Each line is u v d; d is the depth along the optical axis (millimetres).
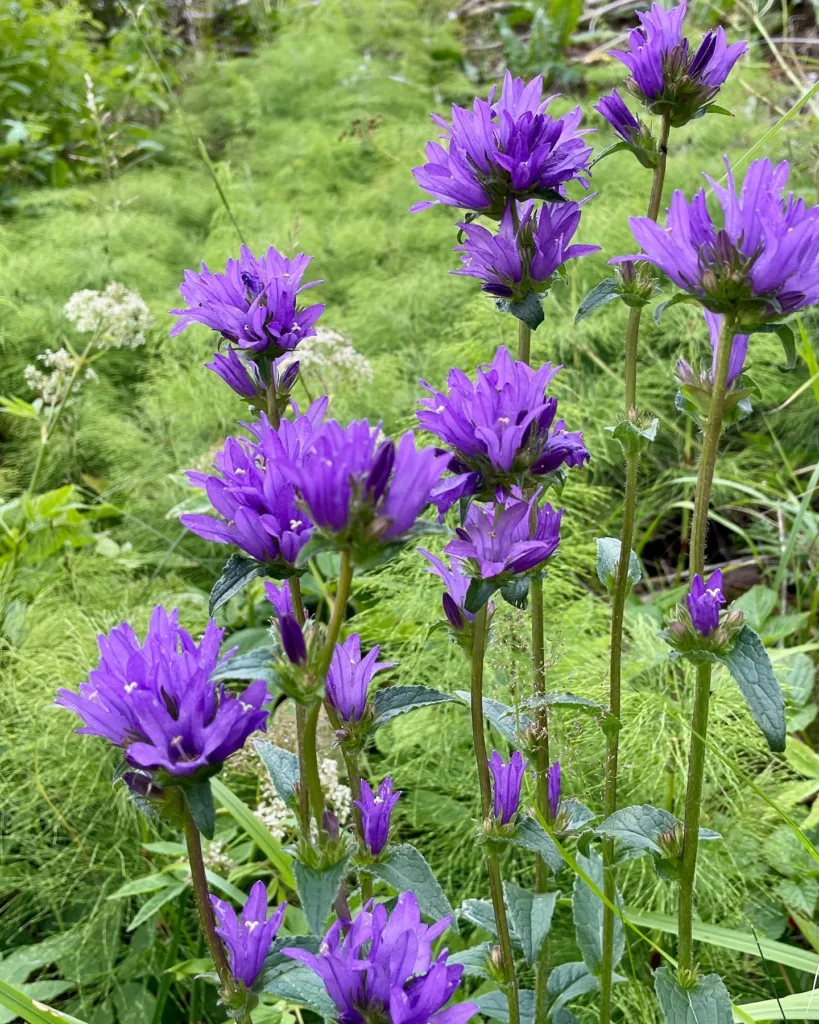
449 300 1805
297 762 720
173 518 1379
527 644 794
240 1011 678
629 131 753
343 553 630
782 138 1738
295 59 2566
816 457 1508
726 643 711
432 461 620
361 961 630
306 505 628
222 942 676
